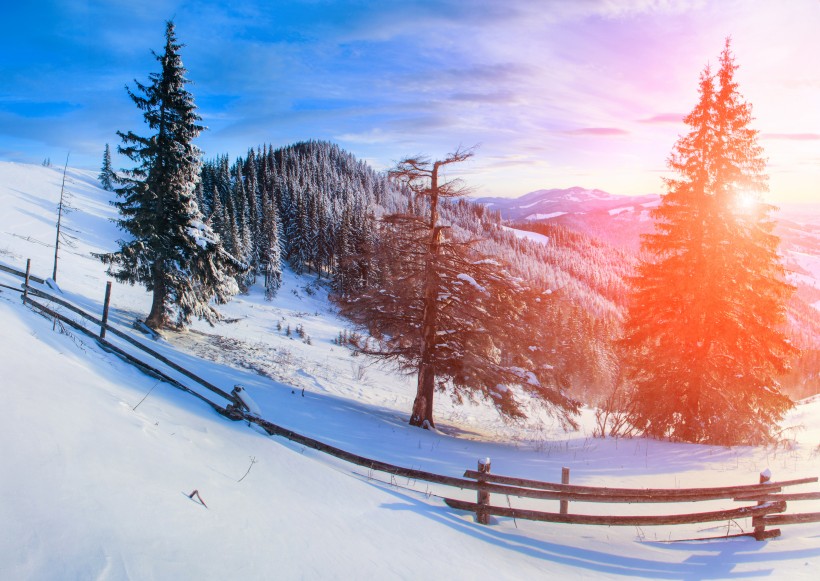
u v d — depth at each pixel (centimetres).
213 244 2320
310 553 452
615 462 1271
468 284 1633
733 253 1559
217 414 886
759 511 686
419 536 602
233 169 12988
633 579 582
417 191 1691
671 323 1650
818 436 1563
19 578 275
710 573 595
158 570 335
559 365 1802
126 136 2098
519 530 743
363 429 1409
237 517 462
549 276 15275
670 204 1644
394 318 1752
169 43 2094
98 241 5647
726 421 1541
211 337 2738
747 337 1538
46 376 583
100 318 1850
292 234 8544
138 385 820
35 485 360
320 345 3894
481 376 1672
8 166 8000
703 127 1576
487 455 1334
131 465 465
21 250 3167
